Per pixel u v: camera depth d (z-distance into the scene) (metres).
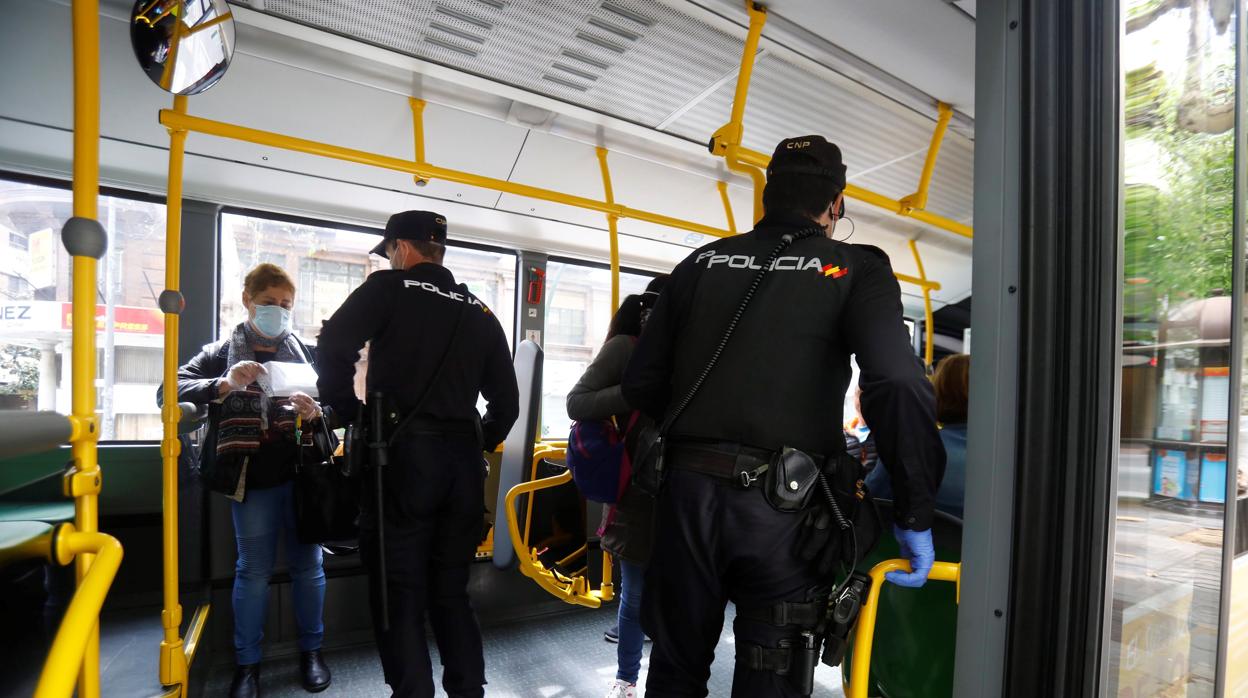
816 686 2.78
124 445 2.91
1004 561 1.02
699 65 2.33
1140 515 0.97
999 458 1.04
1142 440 0.97
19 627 1.36
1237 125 1.02
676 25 2.09
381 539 1.73
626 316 2.18
